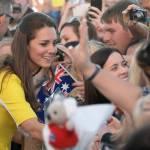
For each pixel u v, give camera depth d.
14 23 13.56
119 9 10.67
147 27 10.53
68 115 5.68
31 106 9.20
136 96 6.27
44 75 9.64
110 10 10.84
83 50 6.57
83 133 5.73
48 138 5.76
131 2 10.96
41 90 9.66
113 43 10.73
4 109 9.06
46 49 9.17
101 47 9.41
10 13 12.30
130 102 6.26
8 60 9.16
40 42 9.12
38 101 9.45
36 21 9.14
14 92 8.90
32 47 9.14
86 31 6.65
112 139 7.51
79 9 15.48
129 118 6.41
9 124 9.17
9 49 9.30
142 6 11.73
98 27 11.62
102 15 11.02
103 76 6.43
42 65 9.22
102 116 5.86
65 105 5.70
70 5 15.84
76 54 6.58
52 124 5.75
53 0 20.20
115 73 8.61
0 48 9.38
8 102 8.89
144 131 4.54
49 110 5.74
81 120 5.74
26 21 9.18
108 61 8.64
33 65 9.34
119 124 7.76
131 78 6.72
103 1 13.12
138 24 10.50
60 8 20.00
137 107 5.68
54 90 9.67
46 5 20.12
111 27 10.63
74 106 5.77
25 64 9.11
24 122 8.76
